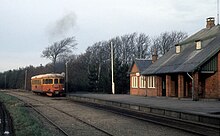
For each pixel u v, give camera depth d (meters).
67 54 104.06
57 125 18.86
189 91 39.03
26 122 18.39
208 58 33.94
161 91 43.12
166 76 39.88
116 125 18.75
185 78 39.28
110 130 16.89
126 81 62.94
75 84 72.62
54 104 36.25
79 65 84.00
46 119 22.27
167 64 41.47
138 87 50.31
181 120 19.75
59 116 24.05
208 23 44.16
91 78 70.31
